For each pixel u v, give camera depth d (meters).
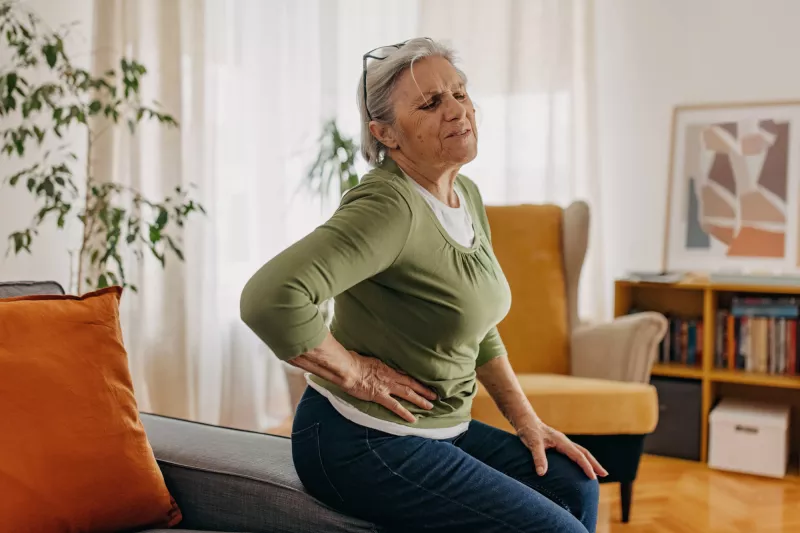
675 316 3.49
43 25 3.12
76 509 1.32
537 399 2.40
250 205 3.71
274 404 3.81
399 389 1.31
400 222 1.24
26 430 1.30
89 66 3.37
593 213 3.62
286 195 3.75
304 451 1.33
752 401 3.35
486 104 3.71
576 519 1.32
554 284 3.01
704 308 3.40
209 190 3.53
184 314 3.44
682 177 3.54
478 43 3.69
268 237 3.72
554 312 2.98
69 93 3.26
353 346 1.34
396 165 1.38
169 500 1.45
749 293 3.39
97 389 1.40
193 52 3.47
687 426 3.24
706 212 3.50
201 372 3.54
